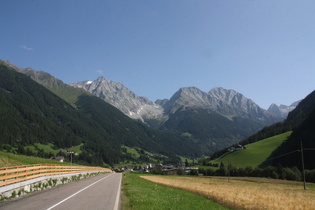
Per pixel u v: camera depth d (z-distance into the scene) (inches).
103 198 711.1
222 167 5073.8
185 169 6589.6
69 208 531.8
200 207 679.1
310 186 2394.2
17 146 6284.5
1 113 7126.0
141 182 1614.2
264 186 2229.3
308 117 5600.4
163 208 585.6
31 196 727.7
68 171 1503.4
